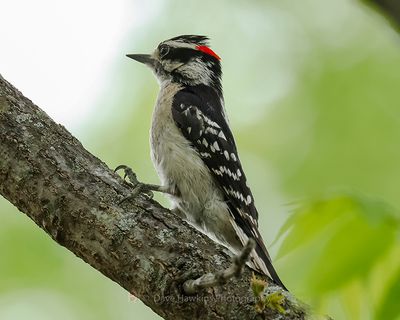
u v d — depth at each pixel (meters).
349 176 12.37
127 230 6.84
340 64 13.31
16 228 11.97
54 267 11.91
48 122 7.31
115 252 6.80
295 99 13.30
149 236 6.83
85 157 7.25
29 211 7.09
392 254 5.96
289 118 13.20
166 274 6.62
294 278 6.15
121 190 7.09
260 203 12.63
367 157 12.42
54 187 6.98
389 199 11.98
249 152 13.15
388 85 12.93
